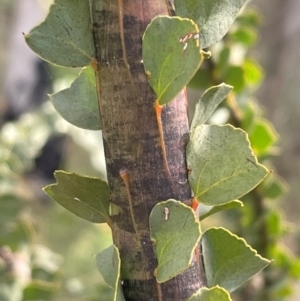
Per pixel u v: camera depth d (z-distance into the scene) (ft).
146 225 0.54
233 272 0.58
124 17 0.52
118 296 0.54
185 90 0.55
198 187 0.54
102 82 0.53
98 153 1.39
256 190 1.03
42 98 1.86
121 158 0.54
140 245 0.54
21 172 1.41
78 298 1.31
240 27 1.09
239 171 0.54
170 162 0.54
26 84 1.86
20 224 1.20
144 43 0.51
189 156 0.54
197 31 0.50
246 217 1.06
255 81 1.12
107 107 0.53
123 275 0.55
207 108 0.56
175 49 0.51
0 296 1.06
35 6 1.98
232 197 0.54
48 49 0.55
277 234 1.05
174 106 0.54
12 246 1.19
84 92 0.61
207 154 0.54
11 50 1.90
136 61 0.52
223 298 0.53
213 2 0.54
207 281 0.58
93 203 0.56
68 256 1.63
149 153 0.53
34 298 1.09
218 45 1.01
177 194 0.54
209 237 0.59
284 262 1.06
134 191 0.54
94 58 0.54
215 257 0.59
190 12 0.54
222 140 0.54
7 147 1.41
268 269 1.07
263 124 1.01
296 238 1.18
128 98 0.53
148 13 0.52
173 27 0.50
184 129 0.54
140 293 0.55
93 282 1.48
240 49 1.10
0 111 1.82
